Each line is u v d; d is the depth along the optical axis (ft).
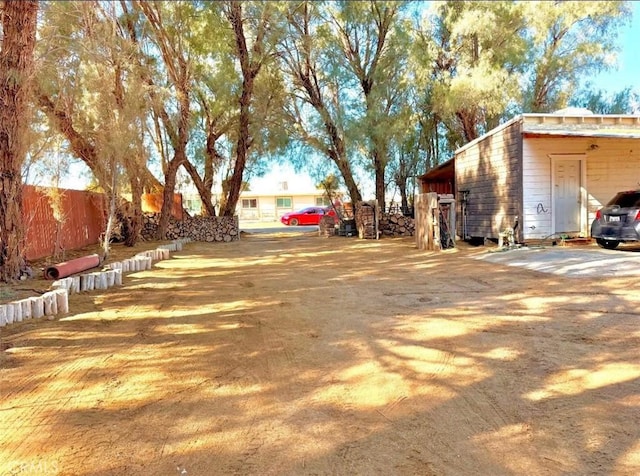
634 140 37.99
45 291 21.20
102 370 12.10
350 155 55.31
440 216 40.55
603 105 59.41
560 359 11.89
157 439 8.51
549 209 37.78
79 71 28.71
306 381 11.15
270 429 8.82
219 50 50.29
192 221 60.59
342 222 61.87
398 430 8.66
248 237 67.26
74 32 26.91
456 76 52.60
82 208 44.88
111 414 9.55
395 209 64.59
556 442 8.04
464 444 8.10
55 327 16.22
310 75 58.13
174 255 42.11
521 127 37.19
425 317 16.62
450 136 63.21
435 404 9.70
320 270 29.89
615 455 7.57
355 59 56.85
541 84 57.16
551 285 21.25
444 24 56.59
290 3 51.08
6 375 11.73
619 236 30.40
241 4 48.39
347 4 53.47
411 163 63.21
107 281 24.75
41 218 35.50
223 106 56.95
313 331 15.35
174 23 45.11
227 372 11.87
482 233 44.45
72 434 8.72
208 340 14.66
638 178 38.29
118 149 31.94
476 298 19.36
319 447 8.13
